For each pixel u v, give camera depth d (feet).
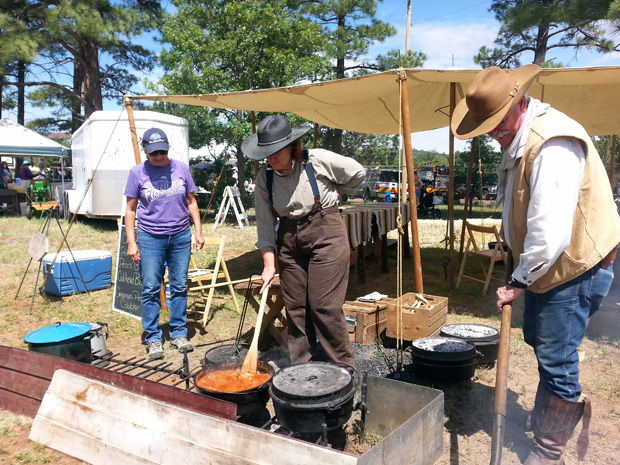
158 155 13.88
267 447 7.55
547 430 8.07
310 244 10.29
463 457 9.06
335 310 10.31
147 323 14.64
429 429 8.50
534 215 7.01
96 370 9.99
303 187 10.03
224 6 48.06
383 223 24.31
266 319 15.07
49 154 50.70
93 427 9.27
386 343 15.25
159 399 9.21
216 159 56.54
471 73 15.03
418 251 15.67
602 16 45.73
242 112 49.03
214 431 8.05
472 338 12.84
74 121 98.07
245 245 33.06
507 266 9.34
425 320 13.88
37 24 66.39
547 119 7.16
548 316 7.73
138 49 86.69
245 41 46.11
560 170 6.85
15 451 9.53
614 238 7.32
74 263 20.98
